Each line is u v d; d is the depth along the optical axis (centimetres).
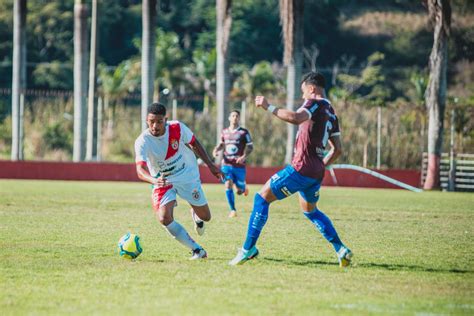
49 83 12181
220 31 6456
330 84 13062
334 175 6066
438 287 1578
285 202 4072
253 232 1819
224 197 4394
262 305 1371
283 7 6384
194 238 2356
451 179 5816
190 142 1895
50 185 5322
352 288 1547
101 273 1672
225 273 1688
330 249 2133
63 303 1373
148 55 6612
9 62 12206
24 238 2275
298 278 1645
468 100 9794
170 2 14112
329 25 14238
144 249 2069
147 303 1375
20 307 1341
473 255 2058
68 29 13188
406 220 3103
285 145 7219
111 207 3481
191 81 10962
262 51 13238
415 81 10694
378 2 15688
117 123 8031
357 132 6856
